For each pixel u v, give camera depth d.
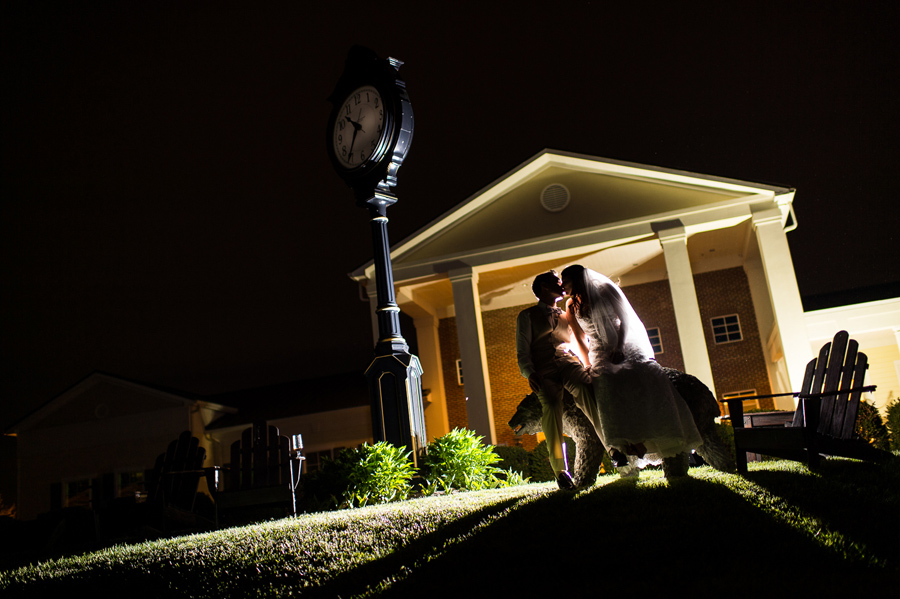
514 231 18.89
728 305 21.92
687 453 5.11
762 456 7.69
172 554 5.15
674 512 3.91
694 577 2.99
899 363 17.34
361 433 25.48
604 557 3.40
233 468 7.39
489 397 17.78
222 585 4.40
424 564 3.80
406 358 8.48
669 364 22.06
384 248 9.10
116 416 27.58
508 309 24.16
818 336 16.70
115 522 7.85
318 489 7.72
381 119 9.13
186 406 26.88
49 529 8.12
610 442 4.80
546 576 3.31
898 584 2.58
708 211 17.52
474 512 4.86
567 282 5.27
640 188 18.31
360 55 9.60
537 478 10.34
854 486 4.15
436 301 23.59
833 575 2.77
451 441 7.95
